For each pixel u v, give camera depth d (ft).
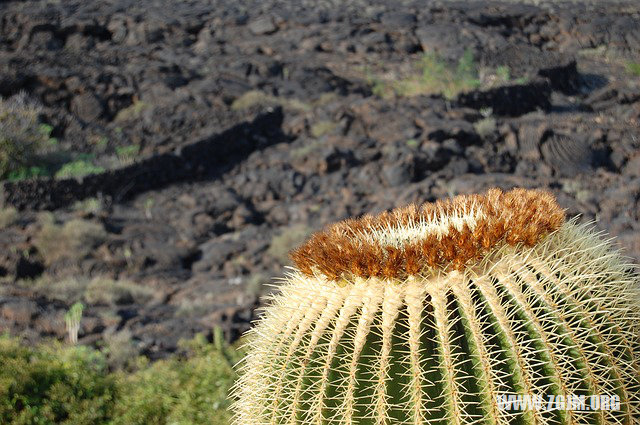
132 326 42.60
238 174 81.41
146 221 71.15
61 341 40.81
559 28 139.33
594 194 62.44
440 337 8.46
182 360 36.11
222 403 28.94
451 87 104.01
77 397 30.40
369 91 107.45
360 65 116.26
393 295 8.80
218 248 63.10
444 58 118.73
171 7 135.64
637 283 9.63
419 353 8.48
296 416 8.80
